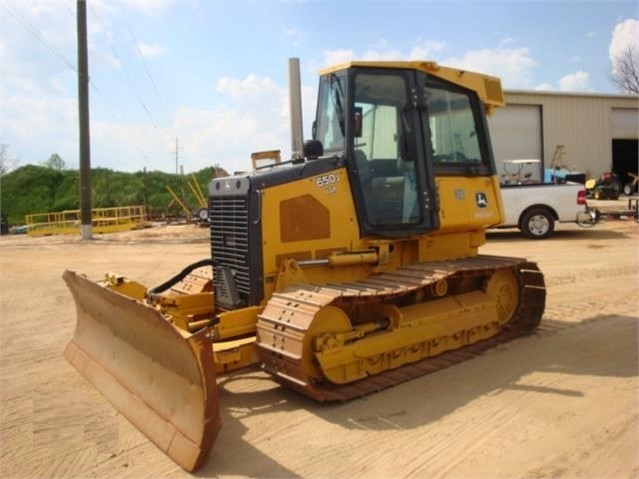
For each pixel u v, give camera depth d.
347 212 5.68
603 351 6.03
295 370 4.57
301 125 6.00
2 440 4.27
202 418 3.76
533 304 6.81
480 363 5.71
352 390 4.92
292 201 5.41
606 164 31.05
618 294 8.64
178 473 3.75
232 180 5.50
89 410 4.76
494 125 29.23
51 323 7.86
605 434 4.11
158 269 12.55
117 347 5.14
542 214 15.25
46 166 50.12
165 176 45.06
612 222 18.70
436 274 5.48
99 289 4.95
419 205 5.91
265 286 5.30
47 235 26.22
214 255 5.84
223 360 4.72
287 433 4.27
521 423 4.33
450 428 4.28
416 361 5.63
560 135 30.03
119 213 33.34
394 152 5.86
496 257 6.64
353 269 5.79
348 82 5.61
